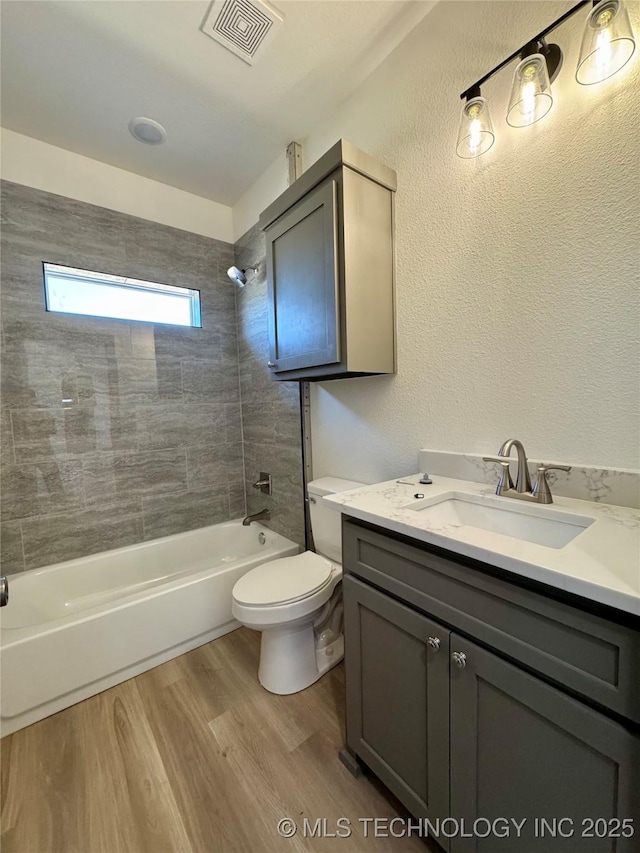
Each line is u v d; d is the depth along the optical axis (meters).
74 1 1.19
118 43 1.34
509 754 0.70
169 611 1.69
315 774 1.14
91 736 1.30
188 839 0.98
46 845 0.97
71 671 1.44
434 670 0.83
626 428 0.91
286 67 1.46
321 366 1.43
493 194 1.13
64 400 1.99
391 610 0.93
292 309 1.53
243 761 1.19
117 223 2.12
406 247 1.41
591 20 0.76
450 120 1.23
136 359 2.22
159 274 2.28
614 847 0.57
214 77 1.51
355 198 1.30
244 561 1.97
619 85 0.86
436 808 0.86
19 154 1.82
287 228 1.52
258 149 1.97
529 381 1.08
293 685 1.48
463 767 0.79
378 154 1.50
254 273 2.37
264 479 2.44
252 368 2.48
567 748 0.62
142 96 1.60
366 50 1.40
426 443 1.41
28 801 1.08
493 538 0.74
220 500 2.61
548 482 1.04
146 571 2.22
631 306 0.88
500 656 0.71
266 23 1.27
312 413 2.01
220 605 1.86
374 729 1.03
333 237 1.29
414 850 0.94
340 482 1.77
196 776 1.14
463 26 1.17
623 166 0.87
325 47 1.38
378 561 0.98
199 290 2.46
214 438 2.57
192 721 1.35
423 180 1.33
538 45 0.93
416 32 1.31
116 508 2.18
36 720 1.37
